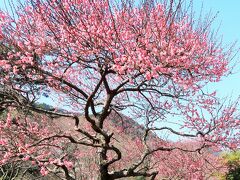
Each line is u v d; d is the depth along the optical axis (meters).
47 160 10.88
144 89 11.02
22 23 11.09
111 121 18.30
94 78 14.41
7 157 10.77
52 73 11.23
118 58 9.77
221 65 11.71
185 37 11.26
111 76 14.51
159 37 10.27
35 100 11.10
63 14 10.41
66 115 10.87
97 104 13.52
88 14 10.74
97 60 10.55
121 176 11.52
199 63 11.06
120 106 13.63
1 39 10.61
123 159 20.64
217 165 21.48
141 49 9.77
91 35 10.20
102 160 11.48
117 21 10.92
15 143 11.21
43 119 15.40
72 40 10.55
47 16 10.67
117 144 20.72
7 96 10.82
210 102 12.59
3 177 13.09
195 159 20.61
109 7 9.89
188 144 20.92
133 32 10.92
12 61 10.50
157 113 13.69
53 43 10.89
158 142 19.25
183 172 20.20
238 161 21.66
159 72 9.99
